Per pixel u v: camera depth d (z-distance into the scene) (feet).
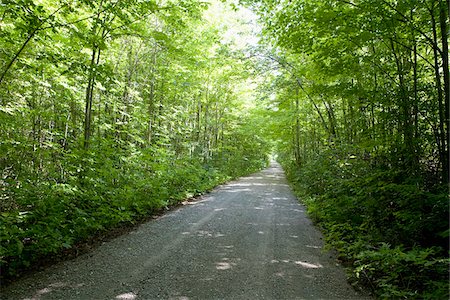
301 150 92.17
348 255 17.34
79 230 19.39
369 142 21.13
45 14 23.56
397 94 20.15
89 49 31.63
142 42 43.78
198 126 71.61
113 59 45.65
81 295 12.43
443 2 17.22
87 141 27.89
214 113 86.02
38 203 18.31
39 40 23.76
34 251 15.84
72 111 42.68
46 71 29.84
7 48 25.93
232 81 72.54
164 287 13.43
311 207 31.17
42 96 39.99
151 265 16.12
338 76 31.73
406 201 16.56
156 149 39.60
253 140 121.90
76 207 21.20
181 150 68.39
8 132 27.14
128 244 19.93
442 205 14.84
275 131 77.41
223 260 17.17
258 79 50.98
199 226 25.64
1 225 14.90
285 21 24.76
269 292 13.19
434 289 11.90
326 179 32.73
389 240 16.72
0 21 21.66
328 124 56.95
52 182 21.76
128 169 32.71
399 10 19.71
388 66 24.13
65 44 28.37
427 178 18.60
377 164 23.66
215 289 13.37
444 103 18.86
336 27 22.79
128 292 12.85
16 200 18.56
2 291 12.51
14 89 31.42
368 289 13.64
